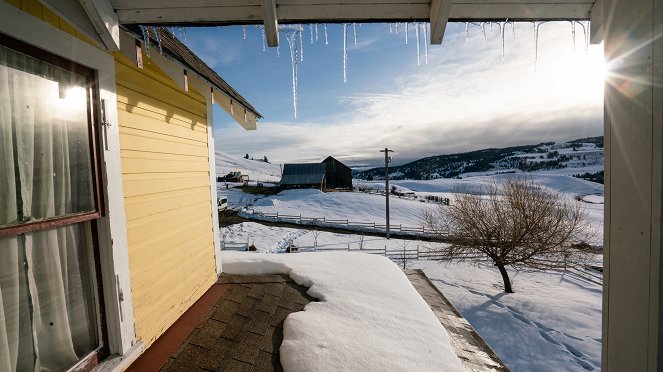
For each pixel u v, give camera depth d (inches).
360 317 129.1
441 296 180.7
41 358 68.9
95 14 66.5
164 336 109.5
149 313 104.4
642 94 42.4
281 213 1057.5
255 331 117.8
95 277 83.1
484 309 417.1
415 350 110.7
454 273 568.1
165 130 119.4
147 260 104.7
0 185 60.4
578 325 373.1
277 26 73.2
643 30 42.3
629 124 44.9
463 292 475.8
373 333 118.4
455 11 69.7
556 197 533.3
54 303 72.2
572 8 69.4
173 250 122.0
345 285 157.6
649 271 41.5
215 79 158.4
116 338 87.4
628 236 45.3
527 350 326.6
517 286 513.0
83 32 68.5
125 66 97.4
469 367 108.3
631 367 45.0
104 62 85.7
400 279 173.9
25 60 65.5
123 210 91.9
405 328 124.6
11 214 62.2
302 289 159.0
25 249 65.7
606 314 50.2
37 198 67.6
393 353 106.9
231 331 116.4
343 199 1256.2
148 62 109.6
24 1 63.4
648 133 41.4
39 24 66.2
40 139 68.5
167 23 74.1
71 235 77.5
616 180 47.5
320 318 124.9
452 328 138.9
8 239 62.2
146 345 101.0
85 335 81.0
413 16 74.0
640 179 42.8
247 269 179.3
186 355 99.9
